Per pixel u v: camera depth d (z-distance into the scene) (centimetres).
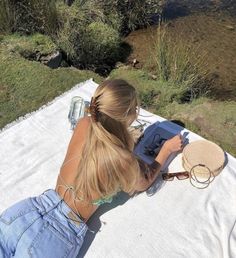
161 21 543
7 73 375
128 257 213
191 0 581
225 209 232
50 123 289
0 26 445
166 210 232
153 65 462
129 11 534
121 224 226
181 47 451
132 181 200
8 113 331
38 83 364
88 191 198
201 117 327
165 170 251
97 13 509
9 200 240
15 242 198
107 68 471
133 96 194
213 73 442
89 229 222
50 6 461
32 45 429
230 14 554
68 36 457
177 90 377
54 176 254
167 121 287
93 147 188
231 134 310
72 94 314
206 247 216
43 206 207
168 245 217
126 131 192
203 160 245
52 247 197
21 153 268
